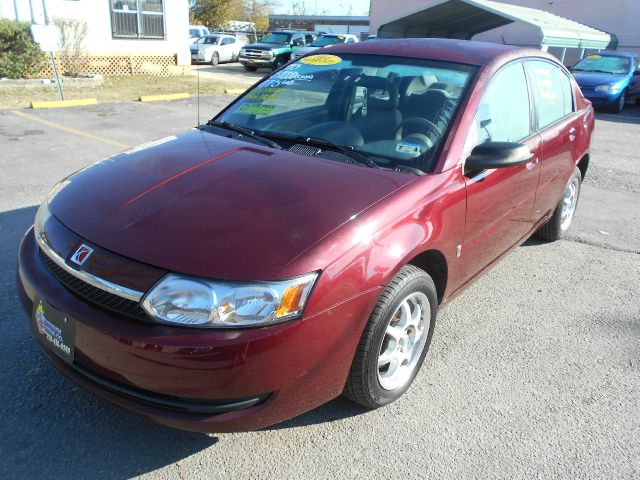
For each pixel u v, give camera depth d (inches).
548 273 176.9
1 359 114.7
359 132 124.4
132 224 91.2
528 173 144.7
